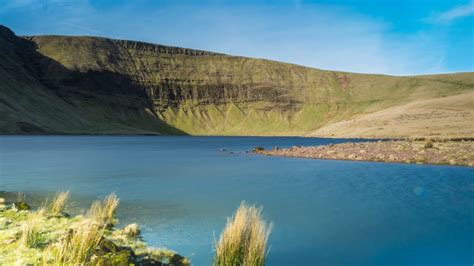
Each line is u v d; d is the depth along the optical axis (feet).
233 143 470.39
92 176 133.90
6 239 43.34
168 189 104.37
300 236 57.98
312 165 165.78
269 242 55.26
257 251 41.98
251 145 407.85
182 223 65.98
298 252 50.90
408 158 171.01
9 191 100.32
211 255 49.57
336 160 185.98
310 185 109.29
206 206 80.79
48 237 45.44
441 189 98.99
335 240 56.34
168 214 73.00
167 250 48.98
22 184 113.70
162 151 291.79
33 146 327.88
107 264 37.19
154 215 72.13
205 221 67.67
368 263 47.26
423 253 51.08
